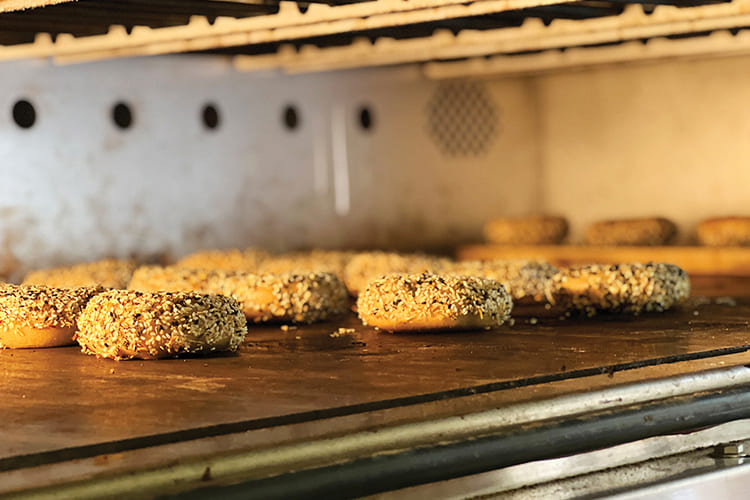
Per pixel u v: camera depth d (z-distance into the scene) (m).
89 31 1.37
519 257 1.87
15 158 1.57
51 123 1.59
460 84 1.99
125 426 0.87
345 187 1.88
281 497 0.85
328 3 1.19
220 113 1.75
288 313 1.24
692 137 1.88
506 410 0.92
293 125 1.83
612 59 1.71
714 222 1.76
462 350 1.08
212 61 1.73
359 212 1.90
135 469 0.82
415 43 1.54
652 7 1.31
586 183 2.01
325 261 1.58
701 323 1.20
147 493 0.82
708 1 1.26
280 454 0.85
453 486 0.90
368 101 1.90
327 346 1.12
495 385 0.95
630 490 0.95
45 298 1.15
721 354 1.06
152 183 1.69
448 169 1.98
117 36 1.37
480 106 2.01
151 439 0.84
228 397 0.93
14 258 1.57
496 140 2.03
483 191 2.02
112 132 1.65
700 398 0.99
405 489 0.89
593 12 1.32
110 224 1.65
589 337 1.13
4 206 1.56
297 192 1.83
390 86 1.92
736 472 1.00
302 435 0.87
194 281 1.33
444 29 1.48
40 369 1.05
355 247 1.89
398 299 1.16
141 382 0.99
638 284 1.25
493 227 1.93
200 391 0.95
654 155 1.92
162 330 1.07
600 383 0.97
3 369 1.05
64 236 1.61
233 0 1.19
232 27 1.27
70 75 1.61
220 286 1.27
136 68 1.66
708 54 1.67
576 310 1.27
